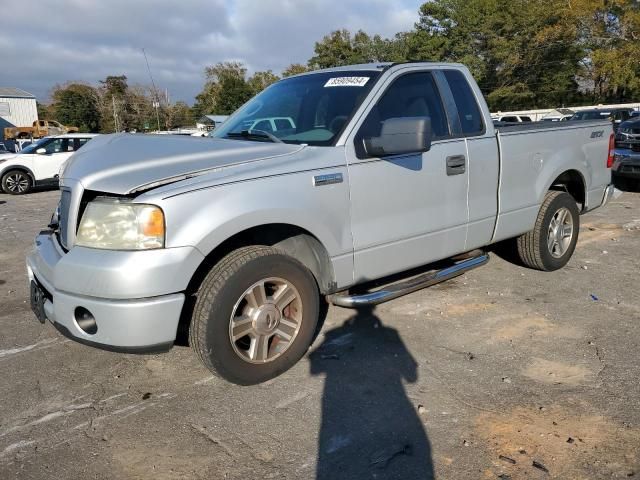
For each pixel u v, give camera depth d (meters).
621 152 10.70
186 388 3.49
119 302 2.92
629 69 39.88
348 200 3.65
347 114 3.84
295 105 4.23
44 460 2.80
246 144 3.69
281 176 3.34
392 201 3.90
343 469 2.69
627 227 7.71
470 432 2.96
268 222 3.26
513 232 4.98
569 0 42.69
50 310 3.27
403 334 4.21
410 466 2.70
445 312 4.62
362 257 3.80
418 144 3.48
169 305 2.98
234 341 3.27
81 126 61.66
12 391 3.50
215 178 3.15
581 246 6.67
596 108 33.31
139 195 3.00
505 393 3.33
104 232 3.04
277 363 3.48
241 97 64.06
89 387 3.54
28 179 14.72
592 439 2.86
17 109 56.34
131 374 3.69
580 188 5.79
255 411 3.21
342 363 3.77
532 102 48.88
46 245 3.57
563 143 5.36
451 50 48.88
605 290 5.09
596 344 3.96
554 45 44.38
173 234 2.97
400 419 3.10
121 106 60.97
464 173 4.37
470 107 4.60
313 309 3.62
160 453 2.85
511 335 4.15
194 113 70.25
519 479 2.58
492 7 45.97
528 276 5.51
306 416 3.14
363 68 4.28
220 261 3.26
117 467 2.74
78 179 3.21
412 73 4.26
